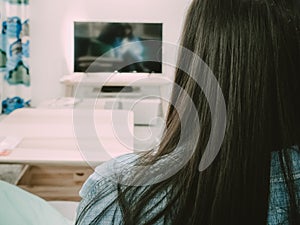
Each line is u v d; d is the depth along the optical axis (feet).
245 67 1.52
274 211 1.53
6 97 17.92
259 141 1.49
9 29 17.42
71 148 6.93
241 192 1.48
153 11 18.28
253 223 1.49
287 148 1.51
